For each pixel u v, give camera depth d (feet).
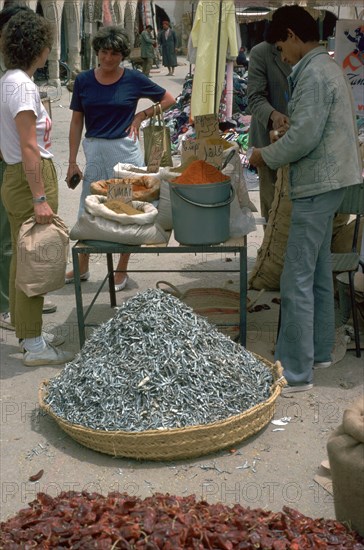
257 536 6.52
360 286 14.80
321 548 6.73
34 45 12.82
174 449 10.41
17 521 6.99
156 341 11.29
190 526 6.46
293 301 12.41
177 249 13.11
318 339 13.42
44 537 6.51
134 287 18.12
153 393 10.83
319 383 13.05
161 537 6.26
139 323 11.55
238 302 16.53
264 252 17.62
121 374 11.11
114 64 16.03
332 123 11.69
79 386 11.34
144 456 10.48
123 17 87.76
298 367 12.70
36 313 13.70
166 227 14.43
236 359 11.80
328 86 11.54
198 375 11.07
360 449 8.21
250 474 10.34
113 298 16.88
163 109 16.62
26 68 12.98
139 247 13.16
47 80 67.10
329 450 8.43
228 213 13.14
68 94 61.11
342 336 14.61
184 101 42.63
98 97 16.29
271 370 12.27
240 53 57.31
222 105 36.91
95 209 13.10
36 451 11.00
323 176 11.82
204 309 15.87
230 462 10.61
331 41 28.84
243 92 43.45
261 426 11.14
